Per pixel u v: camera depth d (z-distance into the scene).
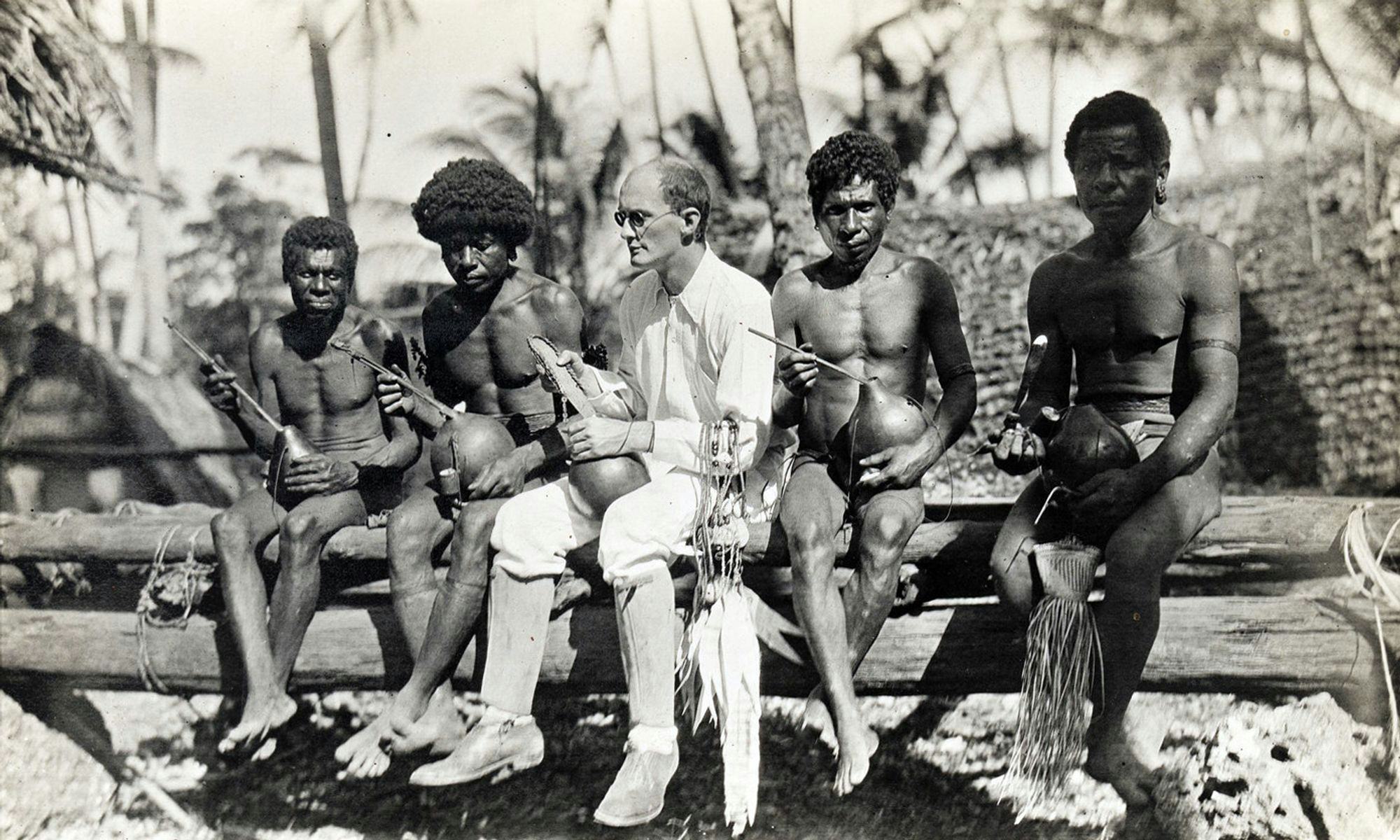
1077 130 4.47
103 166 5.76
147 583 4.95
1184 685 4.29
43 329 5.95
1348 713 4.33
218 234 5.89
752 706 4.14
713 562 4.23
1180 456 4.13
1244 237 5.71
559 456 4.49
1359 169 5.55
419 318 5.77
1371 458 5.81
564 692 4.49
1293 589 4.60
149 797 4.64
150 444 6.07
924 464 4.25
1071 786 4.43
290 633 4.64
